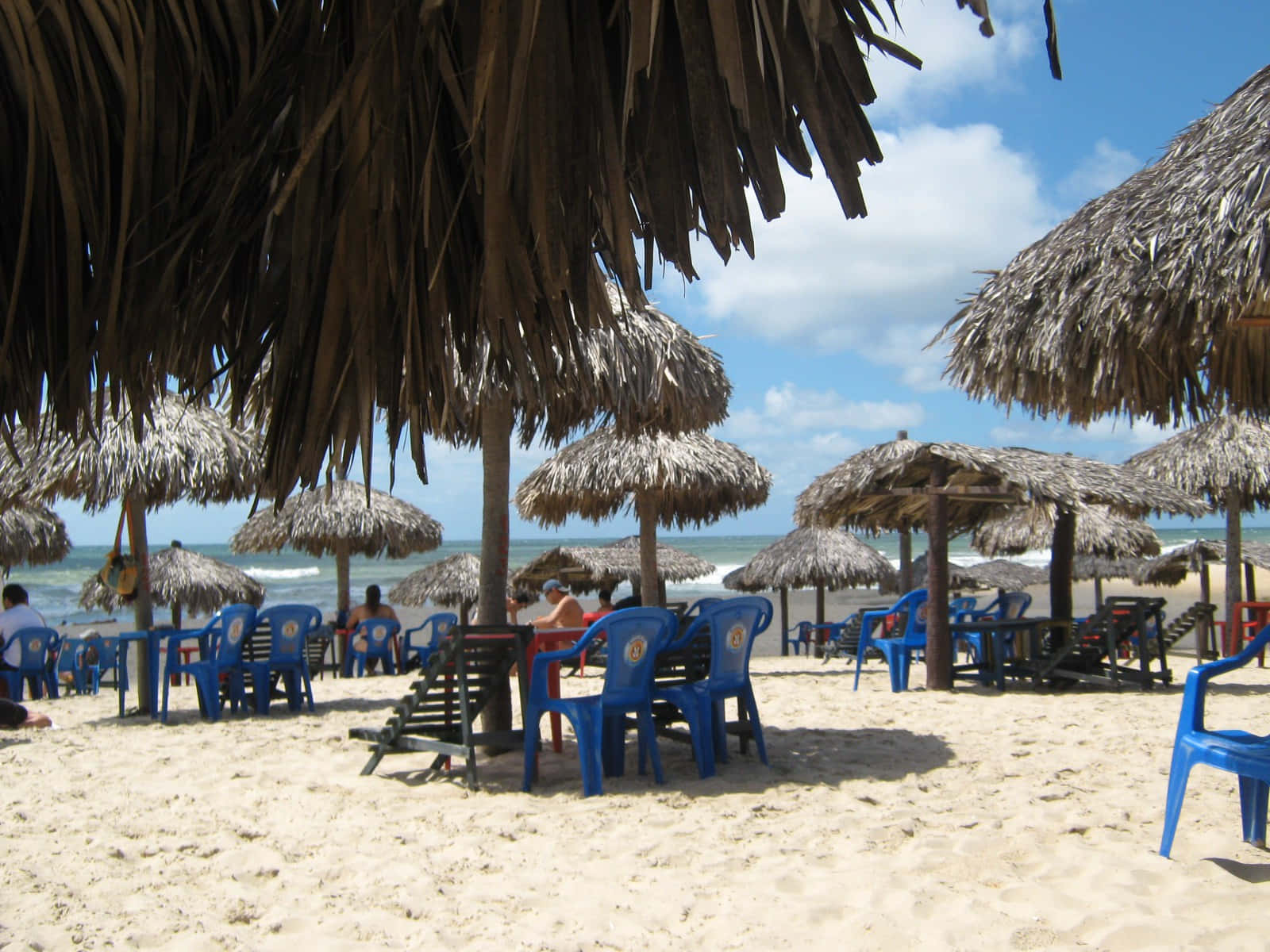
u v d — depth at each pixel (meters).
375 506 16.12
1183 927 2.88
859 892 3.30
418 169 1.52
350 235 1.47
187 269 1.66
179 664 7.76
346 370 1.50
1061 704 7.75
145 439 8.02
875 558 16.50
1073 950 2.80
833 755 5.67
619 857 3.76
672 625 5.21
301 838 4.09
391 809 4.57
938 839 3.88
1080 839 3.84
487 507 5.97
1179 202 3.62
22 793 5.03
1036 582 18.86
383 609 12.69
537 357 1.47
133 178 1.57
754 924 3.05
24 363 1.78
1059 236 4.55
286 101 1.58
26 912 3.21
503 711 5.94
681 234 1.50
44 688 11.94
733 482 10.98
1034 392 5.03
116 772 5.52
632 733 6.59
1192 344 3.83
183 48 1.64
